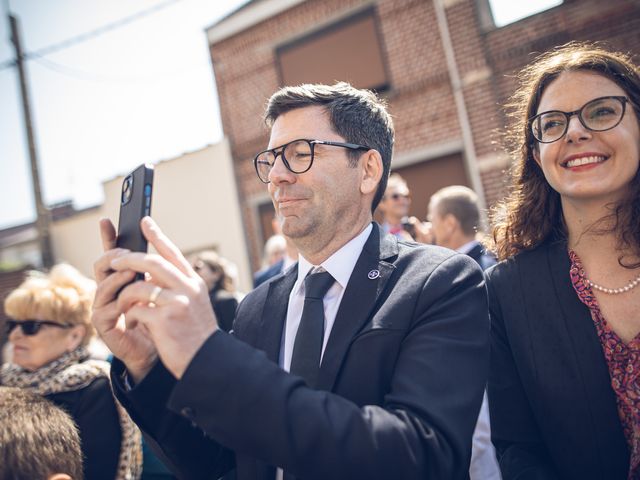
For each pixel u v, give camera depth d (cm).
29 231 1501
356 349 101
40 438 109
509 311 130
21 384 183
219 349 73
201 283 79
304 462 70
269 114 126
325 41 720
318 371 103
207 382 70
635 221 117
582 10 559
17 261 1298
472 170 611
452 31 626
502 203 158
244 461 110
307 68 736
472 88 614
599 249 122
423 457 76
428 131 646
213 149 800
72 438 119
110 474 170
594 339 116
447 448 79
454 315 98
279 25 754
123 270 81
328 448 71
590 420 113
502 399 130
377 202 133
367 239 123
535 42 580
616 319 116
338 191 118
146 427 96
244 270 775
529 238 137
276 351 118
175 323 72
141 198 87
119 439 178
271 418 70
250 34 775
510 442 129
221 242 798
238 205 784
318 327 110
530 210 138
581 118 117
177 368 72
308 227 117
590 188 116
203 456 108
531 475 115
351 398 98
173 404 72
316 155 117
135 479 185
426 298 101
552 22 573
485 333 101
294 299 124
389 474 73
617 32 543
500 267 138
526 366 124
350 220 121
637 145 118
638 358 109
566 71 123
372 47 688
